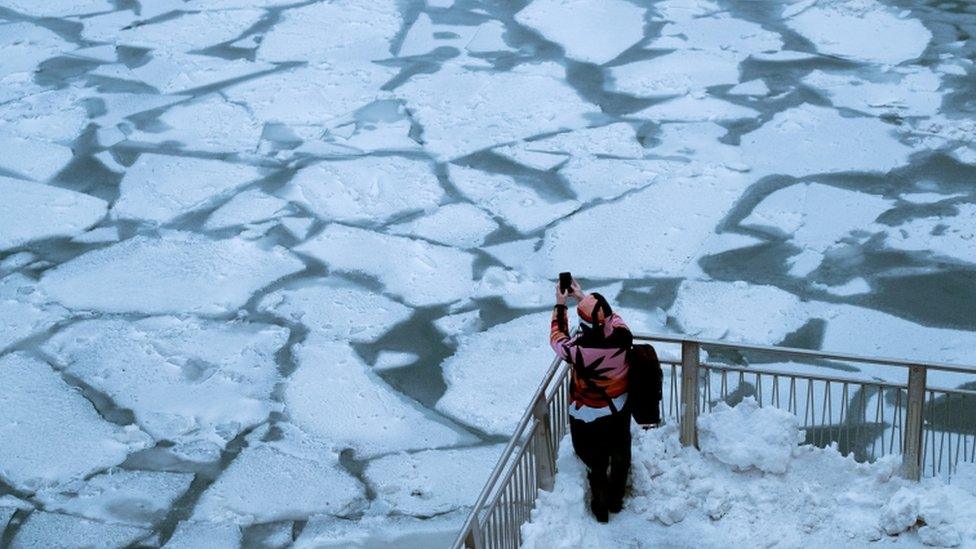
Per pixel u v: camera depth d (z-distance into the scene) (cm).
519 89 1427
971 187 1145
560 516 567
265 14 1706
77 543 753
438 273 1073
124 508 786
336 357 954
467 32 1599
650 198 1173
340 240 1141
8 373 949
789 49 1484
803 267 1034
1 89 1509
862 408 630
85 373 948
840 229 1090
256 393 912
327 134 1356
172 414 890
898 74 1395
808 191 1161
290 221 1180
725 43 1513
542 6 1664
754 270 1037
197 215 1204
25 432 874
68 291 1077
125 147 1351
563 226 1137
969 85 1352
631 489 589
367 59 1539
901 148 1228
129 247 1150
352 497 788
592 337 548
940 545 536
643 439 607
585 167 1244
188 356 966
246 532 757
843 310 966
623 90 1409
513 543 541
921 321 941
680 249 1081
